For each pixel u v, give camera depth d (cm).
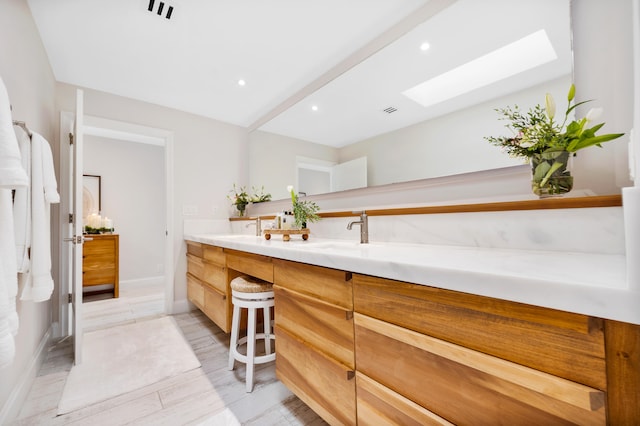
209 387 150
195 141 291
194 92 246
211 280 216
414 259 83
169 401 138
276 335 136
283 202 261
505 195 117
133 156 404
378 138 172
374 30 168
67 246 226
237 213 315
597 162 94
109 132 362
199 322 250
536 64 108
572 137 89
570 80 100
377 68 173
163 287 390
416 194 150
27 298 122
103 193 379
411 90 154
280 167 266
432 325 71
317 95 222
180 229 280
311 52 190
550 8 106
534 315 54
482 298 62
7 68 124
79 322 175
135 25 164
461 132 131
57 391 147
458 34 133
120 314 272
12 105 129
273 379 158
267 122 288
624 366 45
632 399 44
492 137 120
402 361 78
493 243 112
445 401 68
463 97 131
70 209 227
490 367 60
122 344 204
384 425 83
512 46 115
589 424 48
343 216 183
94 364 174
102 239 332
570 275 55
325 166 212
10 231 94
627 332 45
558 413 51
